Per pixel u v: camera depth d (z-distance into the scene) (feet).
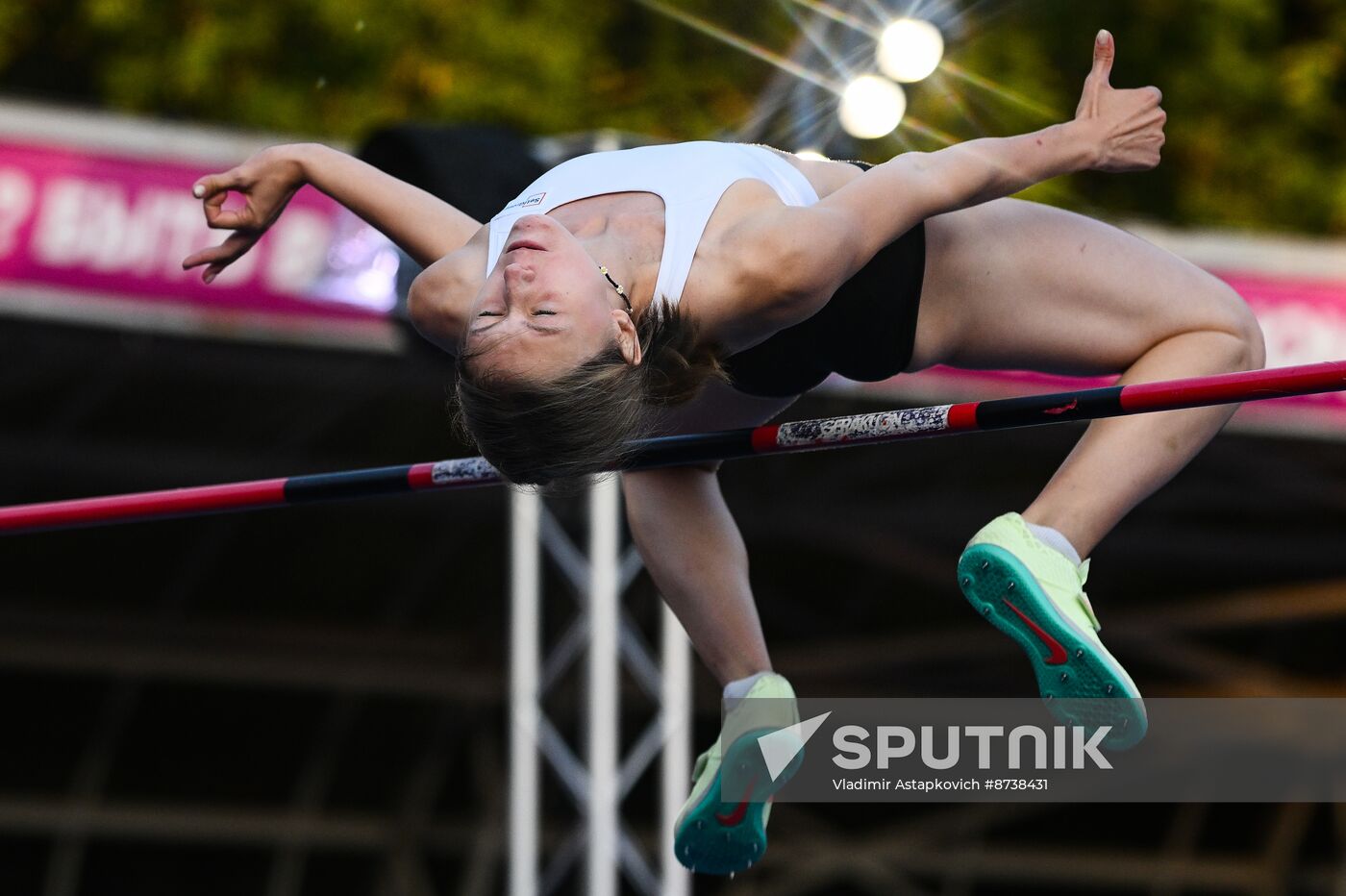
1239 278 57.21
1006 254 25.36
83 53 81.35
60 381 70.33
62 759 84.94
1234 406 25.89
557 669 57.52
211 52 75.31
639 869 57.77
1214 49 87.45
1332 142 90.33
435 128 36.35
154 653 80.69
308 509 79.56
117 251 51.88
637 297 22.95
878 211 23.21
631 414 22.71
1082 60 86.94
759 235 22.63
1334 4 90.17
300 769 87.86
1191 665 81.41
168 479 72.43
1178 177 88.58
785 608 86.74
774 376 25.29
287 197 26.86
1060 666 24.11
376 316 53.31
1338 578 82.23
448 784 89.15
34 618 80.02
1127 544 79.10
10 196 51.29
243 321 52.65
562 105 78.07
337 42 76.48
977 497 77.00
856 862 86.12
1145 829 89.56
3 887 83.87
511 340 22.08
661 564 27.66
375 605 86.22
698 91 80.74
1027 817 89.20
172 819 84.43
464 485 27.37
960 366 26.43
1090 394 23.59
